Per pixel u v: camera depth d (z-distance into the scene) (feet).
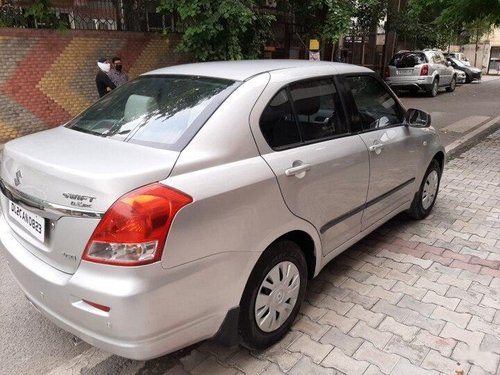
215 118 8.09
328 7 40.73
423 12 33.04
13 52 28.37
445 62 62.23
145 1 34.06
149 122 8.61
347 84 11.28
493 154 25.62
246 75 9.27
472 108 46.83
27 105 29.71
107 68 27.61
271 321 9.02
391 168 12.36
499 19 29.58
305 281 9.82
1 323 10.35
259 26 34.68
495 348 9.18
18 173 8.04
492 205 17.38
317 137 9.99
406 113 13.53
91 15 32.09
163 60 36.11
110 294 6.60
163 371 8.79
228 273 7.72
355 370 8.60
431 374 8.48
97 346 7.14
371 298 11.02
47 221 7.51
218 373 8.66
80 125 9.58
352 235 11.46
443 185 19.83
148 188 6.83
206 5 30.19
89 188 6.79
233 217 7.67
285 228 8.80
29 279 7.86
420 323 10.02
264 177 8.23
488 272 12.28
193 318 7.38
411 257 13.15
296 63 10.81
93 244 6.78
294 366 8.73
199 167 7.50
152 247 6.68
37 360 9.20
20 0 29.14
